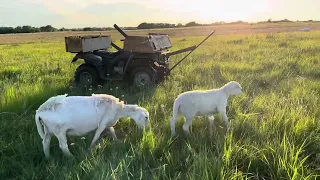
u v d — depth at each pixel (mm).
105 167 4781
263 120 6930
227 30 65625
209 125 6793
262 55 17547
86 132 5770
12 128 6871
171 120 6430
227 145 5699
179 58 17531
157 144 5754
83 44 10875
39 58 21406
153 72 10633
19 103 8266
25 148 5914
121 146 5863
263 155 5266
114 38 45281
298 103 7844
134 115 6270
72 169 4941
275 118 6855
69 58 20672
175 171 5004
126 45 10875
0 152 5801
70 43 11047
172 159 5195
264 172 5105
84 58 10977
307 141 5938
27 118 7504
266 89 10133
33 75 13555
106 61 11148
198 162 4863
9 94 8773
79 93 10125
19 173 5242
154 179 4582
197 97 6324
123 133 6883
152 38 10875
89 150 5648
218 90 6465
